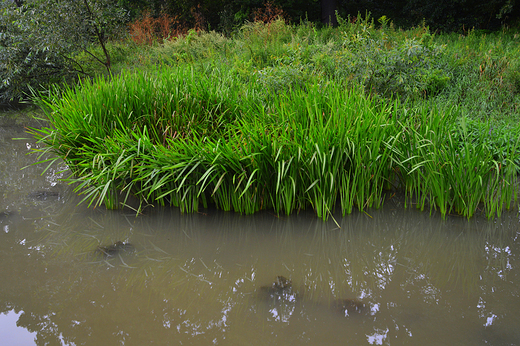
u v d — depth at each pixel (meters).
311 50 7.49
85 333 1.78
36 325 1.83
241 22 15.39
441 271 2.42
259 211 3.48
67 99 4.16
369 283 2.29
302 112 3.58
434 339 1.75
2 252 2.65
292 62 5.88
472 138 4.03
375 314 1.96
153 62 11.46
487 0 12.49
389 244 2.83
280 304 2.06
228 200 3.45
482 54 7.17
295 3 15.96
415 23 14.14
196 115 4.08
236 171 3.20
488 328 1.83
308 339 1.75
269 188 3.38
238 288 2.23
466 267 2.47
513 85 5.88
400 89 5.18
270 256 2.65
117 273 2.39
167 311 1.98
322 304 2.05
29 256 2.60
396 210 3.45
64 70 10.30
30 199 3.74
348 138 3.18
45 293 2.14
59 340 1.72
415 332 1.80
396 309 2.00
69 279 2.30
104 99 3.93
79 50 10.49
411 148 3.59
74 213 3.41
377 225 3.16
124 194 3.87
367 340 1.75
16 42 9.46
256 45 9.45
